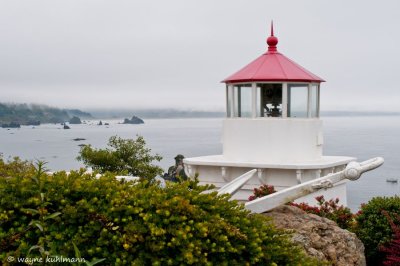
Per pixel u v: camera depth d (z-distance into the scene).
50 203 6.18
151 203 6.36
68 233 6.09
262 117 16.83
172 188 6.94
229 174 16.52
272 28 18.16
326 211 11.92
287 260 6.92
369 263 11.40
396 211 11.38
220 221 6.50
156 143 169.62
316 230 8.88
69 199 6.38
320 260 8.20
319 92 17.22
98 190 6.56
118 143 22.23
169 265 5.94
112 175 7.33
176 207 6.32
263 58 17.53
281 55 17.77
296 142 16.48
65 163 62.53
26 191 6.30
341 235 9.00
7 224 6.21
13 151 107.06
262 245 6.77
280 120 16.45
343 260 8.77
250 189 16.09
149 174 21.72
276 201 8.99
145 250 6.05
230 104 17.34
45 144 150.62
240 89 17.08
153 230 5.97
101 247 6.03
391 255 10.48
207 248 6.19
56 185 6.50
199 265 6.02
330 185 9.28
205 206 6.81
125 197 6.47
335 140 174.88
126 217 6.22
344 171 9.37
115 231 6.12
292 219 9.05
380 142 158.88
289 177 15.80
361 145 138.50
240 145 16.92
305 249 8.38
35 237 6.09
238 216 6.99
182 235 5.96
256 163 15.91
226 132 17.27
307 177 15.66
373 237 11.19
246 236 6.50
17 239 5.96
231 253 6.53
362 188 49.69
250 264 6.55
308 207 11.93
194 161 16.84
